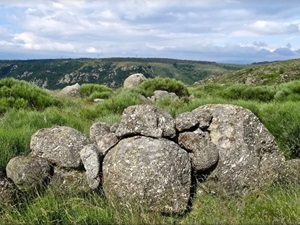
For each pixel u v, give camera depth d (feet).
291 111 31.94
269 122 30.99
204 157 18.53
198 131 19.86
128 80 105.81
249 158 19.15
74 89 83.25
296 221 14.40
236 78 239.30
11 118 33.71
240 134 19.58
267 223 14.69
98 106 46.03
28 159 17.65
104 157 18.13
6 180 16.83
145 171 16.26
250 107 36.76
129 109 19.16
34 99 50.75
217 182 18.63
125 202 16.06
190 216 16.29
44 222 14.69
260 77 212.43
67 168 18.26
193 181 18.70
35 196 17.03
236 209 16.46
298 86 62.95
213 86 98.94
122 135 18.62
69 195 17.07
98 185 17.35
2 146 20.38
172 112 38.75
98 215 15.28
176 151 17.31
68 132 19.19
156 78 78.23
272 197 17.43
